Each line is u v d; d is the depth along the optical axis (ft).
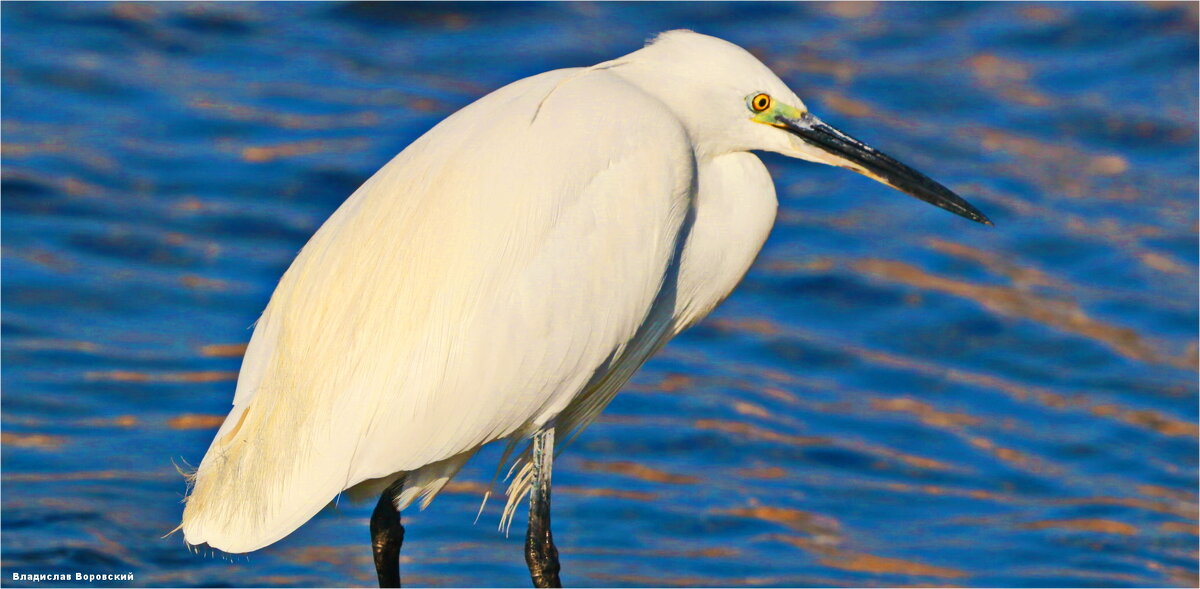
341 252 25.23
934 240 50.08
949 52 61.62
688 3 64.44
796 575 32.19
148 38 59.62
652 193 25.49
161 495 33.94
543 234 24.66
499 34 61.21
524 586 31.24
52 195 48.24
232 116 54.34
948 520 35.53
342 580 31.24
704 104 27.12
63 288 43.52
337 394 24.59
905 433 39.99
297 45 60.18
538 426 26.23
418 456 24.82
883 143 54.44
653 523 34.47
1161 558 33.88
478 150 25.08
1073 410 41.68
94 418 37.32
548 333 24.79
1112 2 64.18
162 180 49.90
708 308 29.07
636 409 40.22
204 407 38.19
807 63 60.18
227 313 43.09
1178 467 38.88
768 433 39.37
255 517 24.59
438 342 24.47
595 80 26.21
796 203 52.03
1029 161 54.19
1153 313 46.42
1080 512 36.17
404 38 61.05
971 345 44.75
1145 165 54.39
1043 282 48.03
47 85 55.26
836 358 43.83
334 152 52.24
